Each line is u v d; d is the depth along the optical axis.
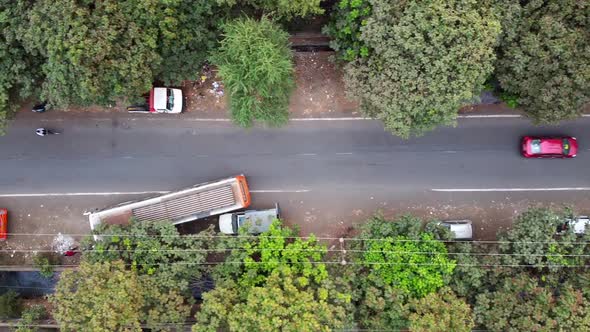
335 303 21.03
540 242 21.23
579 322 19.84
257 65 21.11
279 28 23.19
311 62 26.55
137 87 21.95
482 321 21.22
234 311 20.00
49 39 19.84
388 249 21.59
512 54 20.70
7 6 20.42
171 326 21.77
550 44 20.09
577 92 20.72
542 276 21.05
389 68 20.89
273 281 20.36
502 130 26.42
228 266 22.02
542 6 20.44
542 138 25.69
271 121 23.80
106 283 20.77
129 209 25.05
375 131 26.73
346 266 22.38
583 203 26.17
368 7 20.80
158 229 23.36
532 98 21.72
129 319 20.17
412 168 26.69
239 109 22.95
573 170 26.30
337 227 26.70
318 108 26.75
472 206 26.48
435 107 20.88
